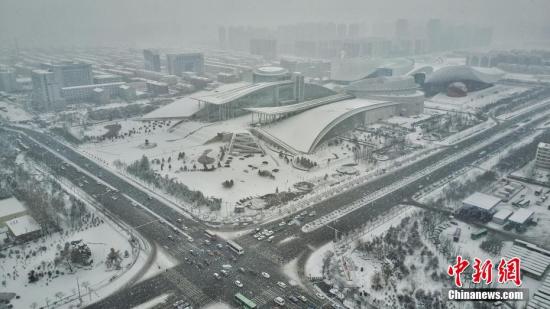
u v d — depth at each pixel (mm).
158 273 150625
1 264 155875
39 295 139125
